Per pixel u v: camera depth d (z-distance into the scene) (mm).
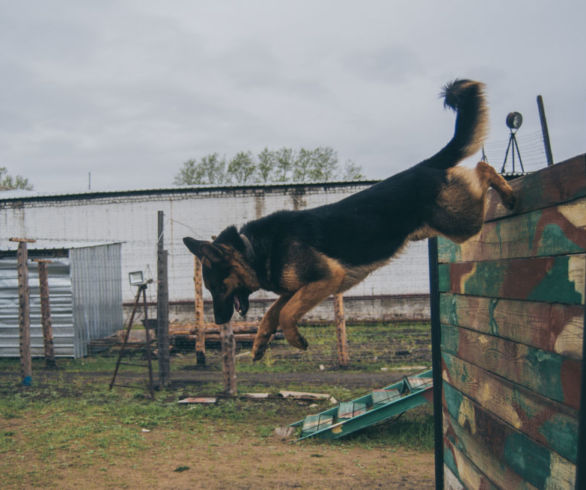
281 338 17547
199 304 13898
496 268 2938
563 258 2197
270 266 3133
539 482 2449
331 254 2961
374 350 15570
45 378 12570
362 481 5969
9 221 23141
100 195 22641
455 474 3797
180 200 22312
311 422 8336
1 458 6574
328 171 41031
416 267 21500
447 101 3545
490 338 3053
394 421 8695
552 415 2311
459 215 3029
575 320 2096
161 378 11195
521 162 12961
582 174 2035
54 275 16016
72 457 6621
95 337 17188
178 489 5633
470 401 3424
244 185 21969
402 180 3186
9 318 16156
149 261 22266
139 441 7355
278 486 5770
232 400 10023
